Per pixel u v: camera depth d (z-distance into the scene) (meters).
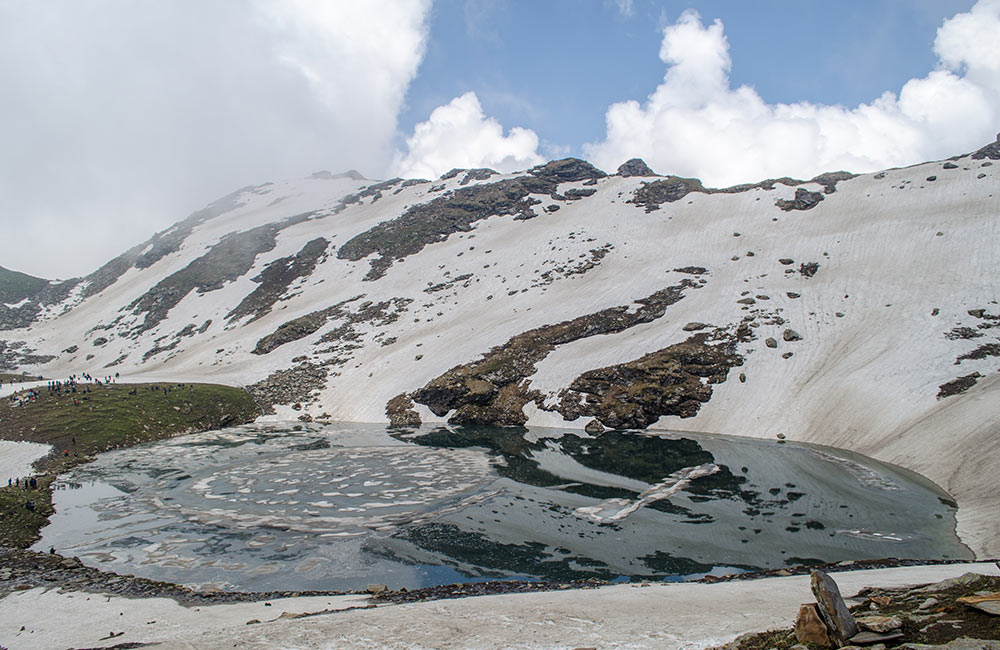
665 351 81.44
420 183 193.25
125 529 40.00
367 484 50.75
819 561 31.61
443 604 22.75
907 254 87.50
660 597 22.16
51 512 44.00
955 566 26.02
